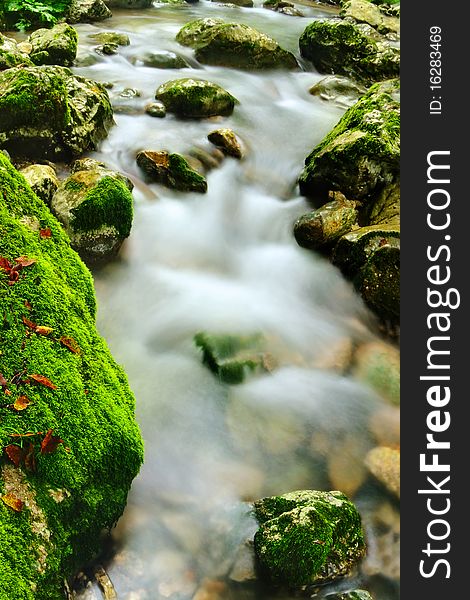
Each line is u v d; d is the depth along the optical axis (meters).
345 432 2.14
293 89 4.17
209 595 1.75
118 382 1.85
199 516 1.88
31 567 1.45
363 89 4.20
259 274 2.73
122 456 1.75
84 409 1.72
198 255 2.70
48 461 1.61
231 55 4.22
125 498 1.77
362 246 2.59
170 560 1.79
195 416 2.10
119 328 2.32
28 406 1.64
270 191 3.12
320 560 1.76
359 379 2.34
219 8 6.46
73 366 1.76
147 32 4.73
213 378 2.20
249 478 1.98
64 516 1.61
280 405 2.18
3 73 2.65
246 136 3.37
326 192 3.00
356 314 2.59
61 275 1.92
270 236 2.90
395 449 2.11
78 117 2.81
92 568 1.74
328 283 2.68
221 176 3.06
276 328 2.44
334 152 2.89
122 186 2.41
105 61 3.92
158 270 2.57
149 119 3.29
